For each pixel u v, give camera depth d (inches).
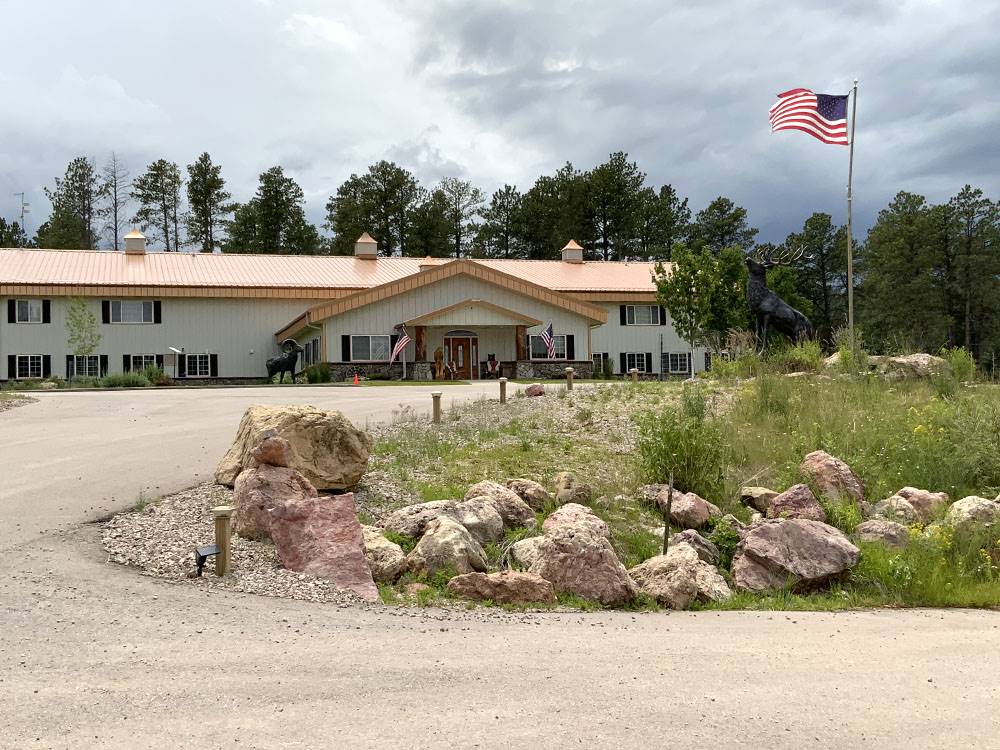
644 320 1974.7
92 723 180.4
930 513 448.5
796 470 490.9
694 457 465.7
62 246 3193.9
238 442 447.8
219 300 1758.1
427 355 1637.6
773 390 673.0
